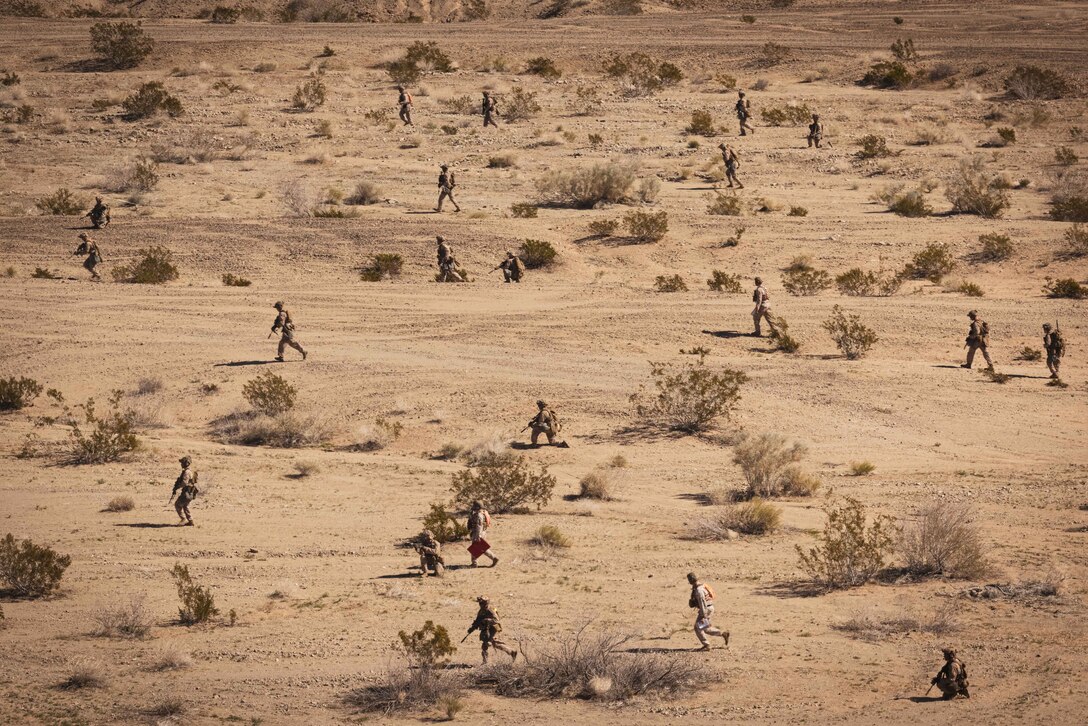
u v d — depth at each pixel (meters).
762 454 43.38
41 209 84.62
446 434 50.34
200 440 51.06
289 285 70.25
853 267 71.44
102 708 26.19
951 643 28.78
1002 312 62.09
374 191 86.62
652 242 76.00
